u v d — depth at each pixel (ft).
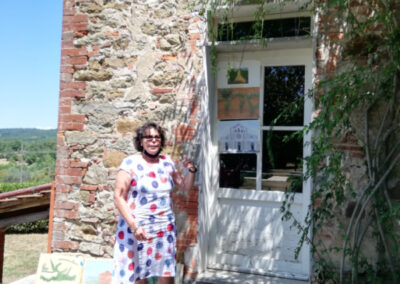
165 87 13.19
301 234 12.17
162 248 9.39
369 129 10.83
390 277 10.25
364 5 11.08
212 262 13.30
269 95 13.03
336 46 11.32
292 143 12.60
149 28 13.42
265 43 11.88
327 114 10.94
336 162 10.28
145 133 9.59
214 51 12.30
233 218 13.25
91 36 13.98
